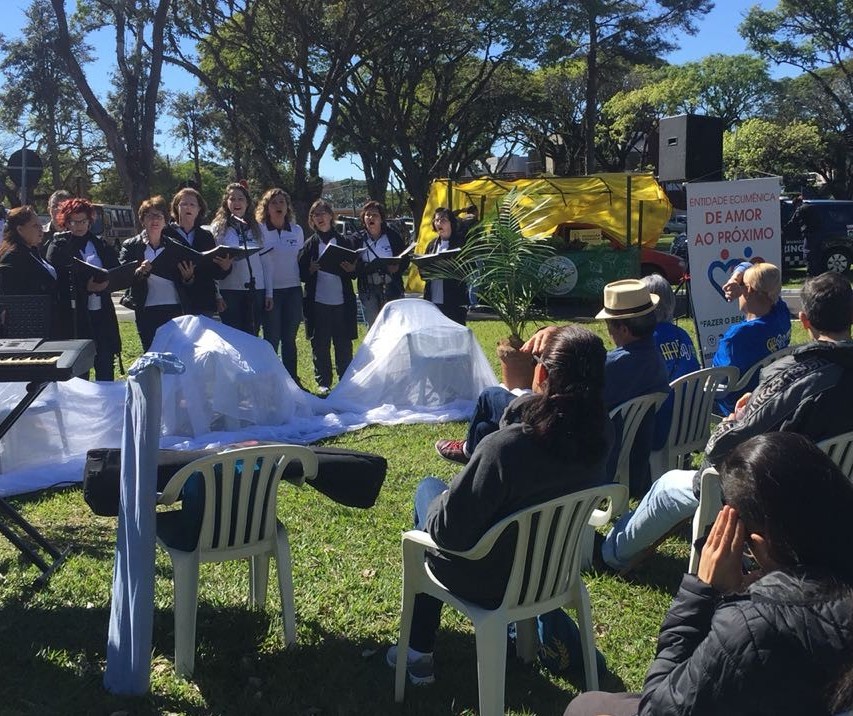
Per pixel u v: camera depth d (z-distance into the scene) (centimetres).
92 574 413
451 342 757
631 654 347
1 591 389
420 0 2966
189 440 615
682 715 164
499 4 3138
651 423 455
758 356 497
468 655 345
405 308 773
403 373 748
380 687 321
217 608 376
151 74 2420
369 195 3662
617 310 438
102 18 2506
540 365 279
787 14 4484
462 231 944
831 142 5088
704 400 500
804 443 168
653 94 4669
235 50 3022
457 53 3403
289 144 2964
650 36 3488
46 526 478
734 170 4966
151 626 305
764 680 153
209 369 634
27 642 343
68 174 5497
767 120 5325
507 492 267
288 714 301
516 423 277
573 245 1612
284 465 321
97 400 596
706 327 739
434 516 279
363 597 392
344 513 499
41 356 359
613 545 414
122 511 307
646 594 400
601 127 4831
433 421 718
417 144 3856
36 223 644
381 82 3744
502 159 5081
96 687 312
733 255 740
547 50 3303
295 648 341
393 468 590
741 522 171
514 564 277
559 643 326
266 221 834
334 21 2872
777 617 154
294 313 855
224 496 312
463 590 286
